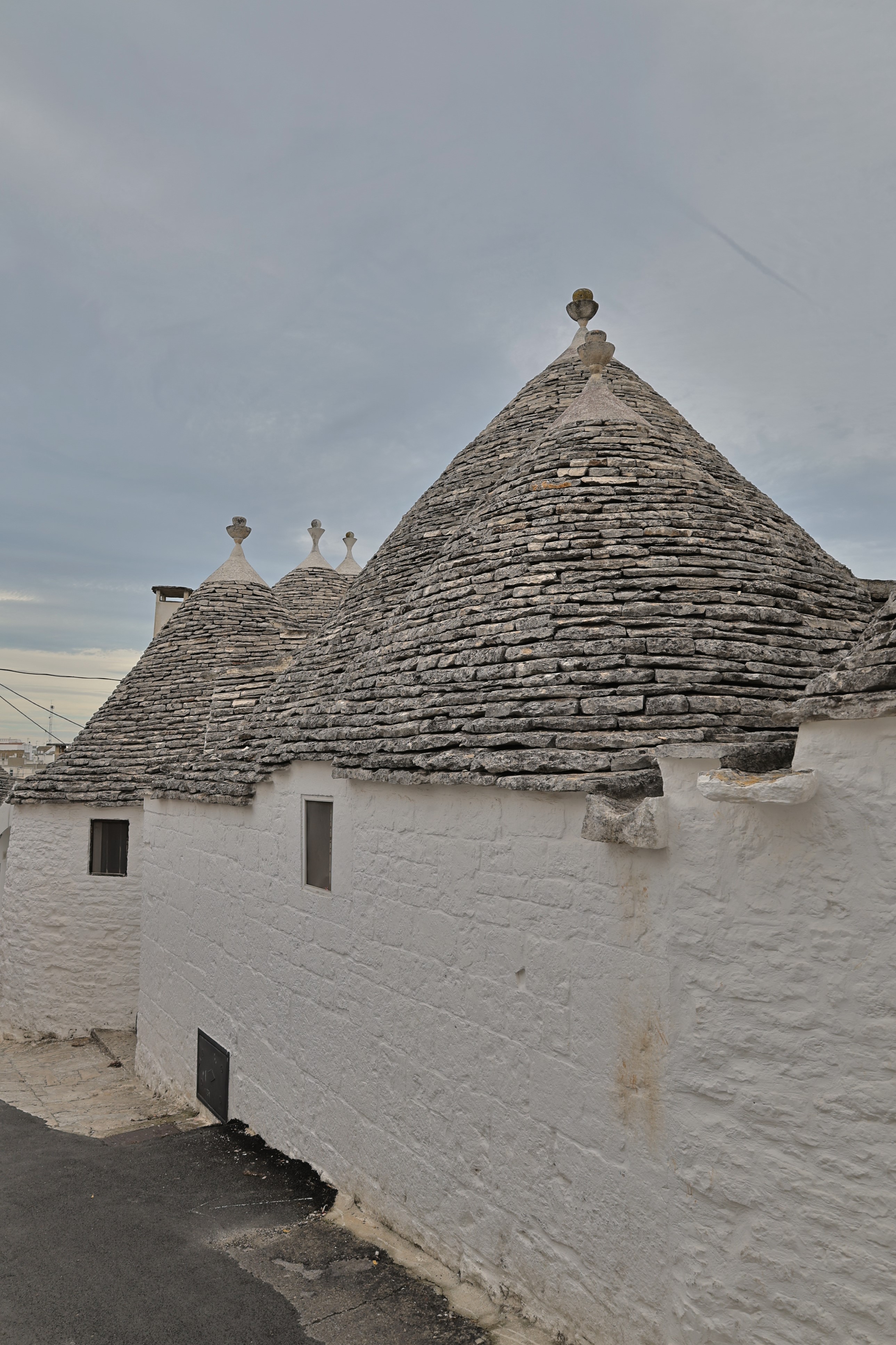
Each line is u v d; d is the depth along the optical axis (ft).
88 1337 15.85
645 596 19.45
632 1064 13.96
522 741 16.85
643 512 22.33
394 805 20.25
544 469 24.39
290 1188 22.16
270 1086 25.38
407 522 34.91
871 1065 11.19
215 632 48.98
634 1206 13.75
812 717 11.96
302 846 24.47
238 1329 15.99
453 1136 17.80
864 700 11.26
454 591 22.58
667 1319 13.14
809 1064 11.79
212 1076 29.04
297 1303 16.75
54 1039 42.91
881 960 11.18
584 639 18.47
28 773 82.58
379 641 24.76
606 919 14.55
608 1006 14.42
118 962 42.80
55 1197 22.31
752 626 19.19
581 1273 14.62
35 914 44.11
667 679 17.13
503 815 16.90
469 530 25.08
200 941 30.86
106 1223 20.62
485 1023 17.07
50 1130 29.14
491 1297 16.44
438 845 18.67
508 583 21.06
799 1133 11.81
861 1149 11.21
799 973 11.96
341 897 22.30
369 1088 20.68
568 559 21.02
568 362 36.52
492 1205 16.65
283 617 52.01
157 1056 33.99
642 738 15.84
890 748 11.19
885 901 11.18
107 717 47.73
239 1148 25.18
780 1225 11.90
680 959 13.29
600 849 14.75
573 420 26.16
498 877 16.92
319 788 23.63
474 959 17.46
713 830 13.06
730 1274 12.35
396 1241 19.03
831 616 21.25
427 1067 18.67
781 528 25.89
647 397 33.78
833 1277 11.34
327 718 23.99
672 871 13.51
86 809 43.73
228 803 28.37
